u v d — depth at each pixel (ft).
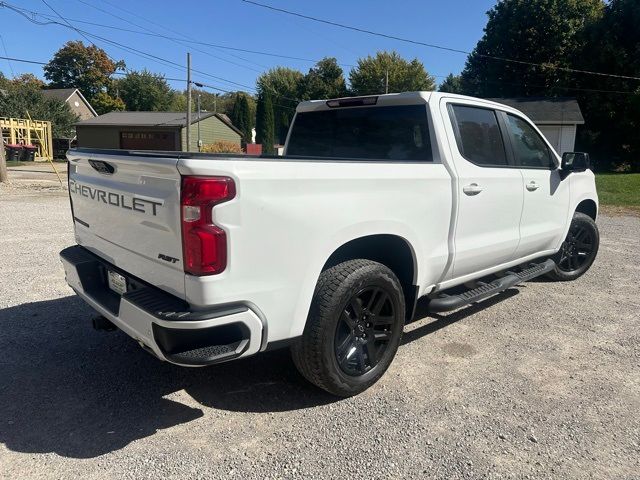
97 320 10.99
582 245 19.44
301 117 15.43
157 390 10.84
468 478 8.21
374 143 13.47
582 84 104.22
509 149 14.44
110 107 216.33
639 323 15.06
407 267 11.69
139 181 9.04
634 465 8.57
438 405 10.36
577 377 11.62
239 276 8.31
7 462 8.38
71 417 9.75
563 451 8.92
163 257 8.62
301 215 8.98
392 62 183.93
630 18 97.40
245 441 9.11
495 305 16.62
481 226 13.25
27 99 137.59
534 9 109.60
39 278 18.47
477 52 123.44
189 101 111.34
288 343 9.47
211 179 7.89
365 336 10.64
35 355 12.33
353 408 10.24
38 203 40.09
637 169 98.22
